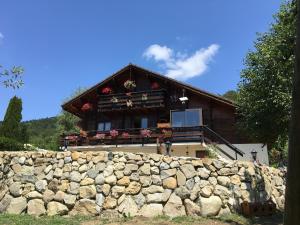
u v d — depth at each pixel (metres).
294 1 8.05
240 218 11.59
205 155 19.36
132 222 10.84
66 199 12.25
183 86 23.17
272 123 19.02
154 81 24.97
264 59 19.09
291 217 3.14
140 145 21.27
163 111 24.38
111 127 25.59
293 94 3.26
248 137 21.67
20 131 25.45
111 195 12.05
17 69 9.92
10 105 25.55
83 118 26.64
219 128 22.61
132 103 24.09
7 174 13.43
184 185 12.16
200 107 23.39
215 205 11.84
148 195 11.96
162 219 11.12
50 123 65.38
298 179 3.14
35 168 13.25
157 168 12.47
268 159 21.22
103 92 25.86
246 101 20.38
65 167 13.00
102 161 12.82
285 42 14.58
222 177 12.77
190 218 11.23
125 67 24.89
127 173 12.41
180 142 20.67
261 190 13.46
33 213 12.16
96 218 11.49
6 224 10.56
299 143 3.16
